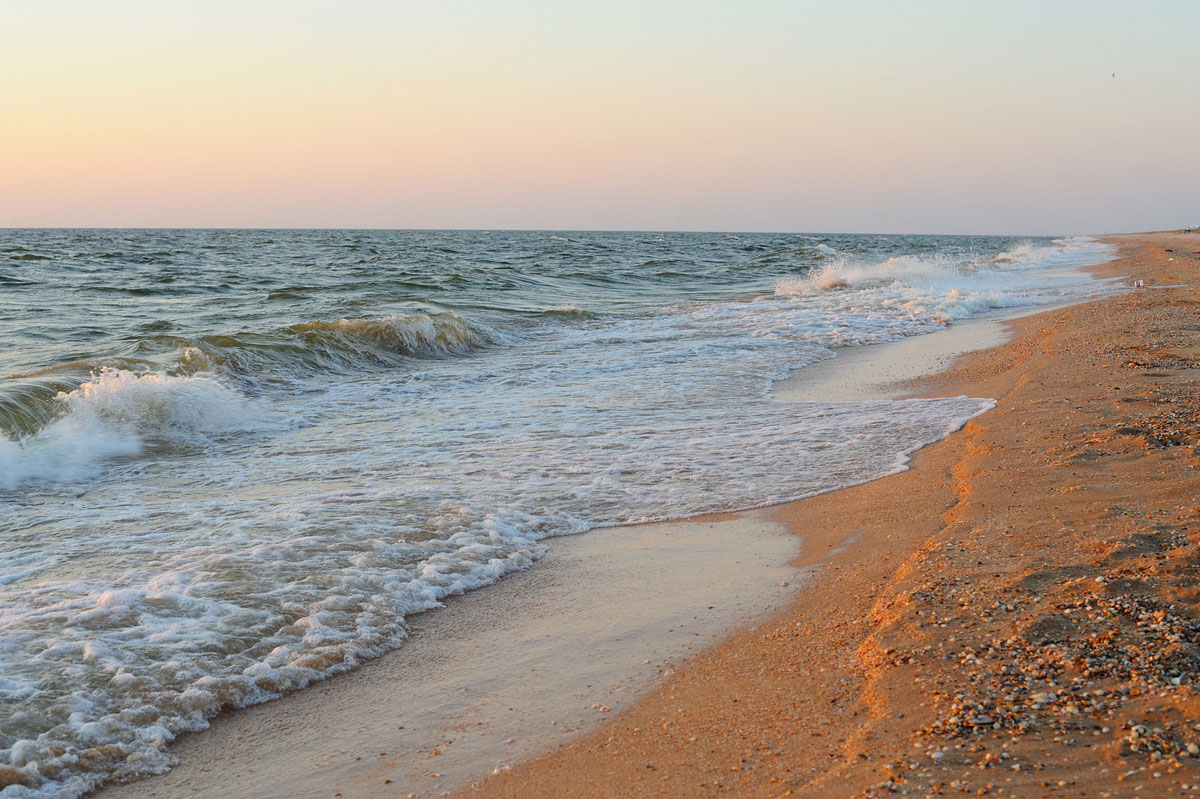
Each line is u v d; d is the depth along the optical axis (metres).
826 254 58.34
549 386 12.18
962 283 26.88
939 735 3.04
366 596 4.99
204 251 60.19
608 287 31.61
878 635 3.94
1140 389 9.12
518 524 6.30
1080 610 3.90
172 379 10.41
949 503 6.20
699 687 3.84
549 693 3.91
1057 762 2.79
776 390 11.46
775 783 2.95
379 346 14.76
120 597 4.83
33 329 17.53
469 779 3.25
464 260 49.78
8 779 3.27
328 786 3.27
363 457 8.48
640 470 7.73
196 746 3.60
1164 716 2.96
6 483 7.62
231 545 5.78
